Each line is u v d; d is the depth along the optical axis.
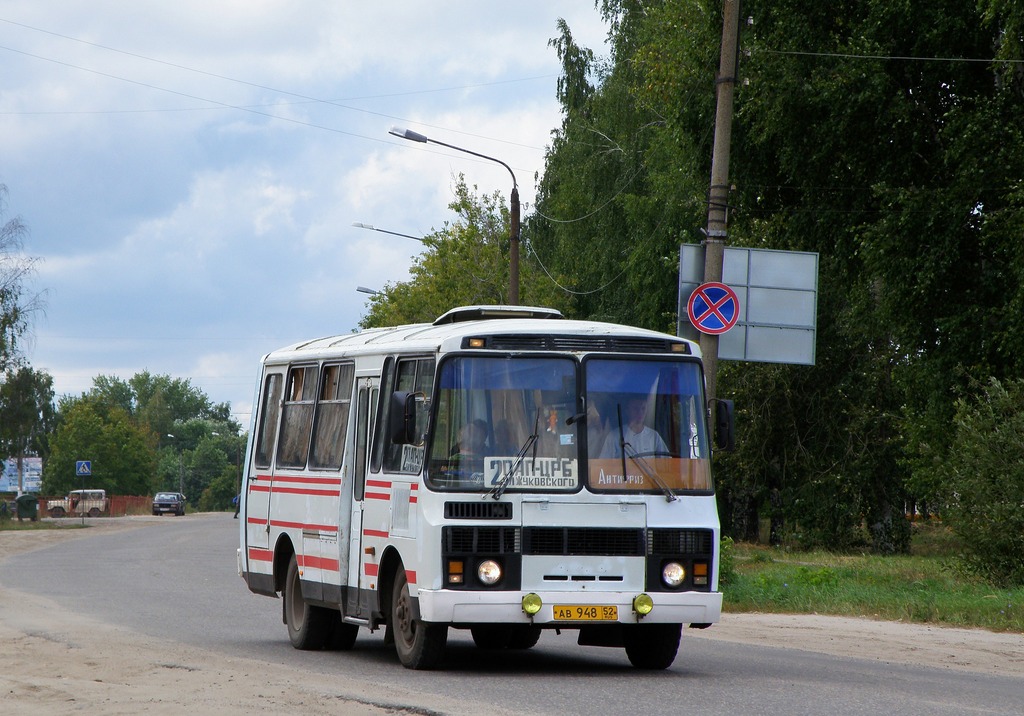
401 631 13.82
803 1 33.09
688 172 38.81
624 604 13.07
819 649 16.69
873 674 13.66
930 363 31.86
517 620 12.88
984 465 25.20
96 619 20.00
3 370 69.88
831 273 37.38
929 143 32.81
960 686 12.61
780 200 36.03
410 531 13.38
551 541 13.05
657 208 47.34
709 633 18.94
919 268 30.80
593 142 54.16
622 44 52.84
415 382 13.91
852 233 33.59
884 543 49.34
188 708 10.47
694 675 13.45
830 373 48.38
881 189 31.06
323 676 12.87
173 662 14.02
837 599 23.09
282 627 19.47
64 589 26.48
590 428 13.39
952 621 20.23
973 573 25.42
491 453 13.14
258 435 18.59
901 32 31.72
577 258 54.91
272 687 11.80
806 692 11.86
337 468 15.59
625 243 52.62
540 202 61.12
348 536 15.21
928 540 56.59
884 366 47.66
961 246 31.08
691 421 13.74
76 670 13.29
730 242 38.81
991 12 27.55
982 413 26.09
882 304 33.50
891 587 25.39
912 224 30.61
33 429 72.31
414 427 13.02
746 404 48.53
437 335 13.92
